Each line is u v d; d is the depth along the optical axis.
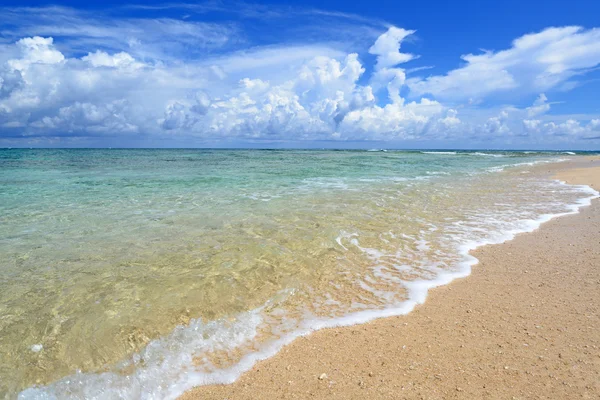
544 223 10.40
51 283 5.83
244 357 4.22
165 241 8.00
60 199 13.17
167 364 4.07
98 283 5.86
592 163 41.38
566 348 4.19
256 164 35.44
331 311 5.30
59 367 3.95
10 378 3.75
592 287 5.90
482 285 6.14
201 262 6.82
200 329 4.74
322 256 7.36
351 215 10.73
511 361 3.98
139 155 62.03
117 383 3.76
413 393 3.51
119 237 8.27
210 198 13.44
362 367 3.97
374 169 29.34
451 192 16.17
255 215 10.48
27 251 7.30
